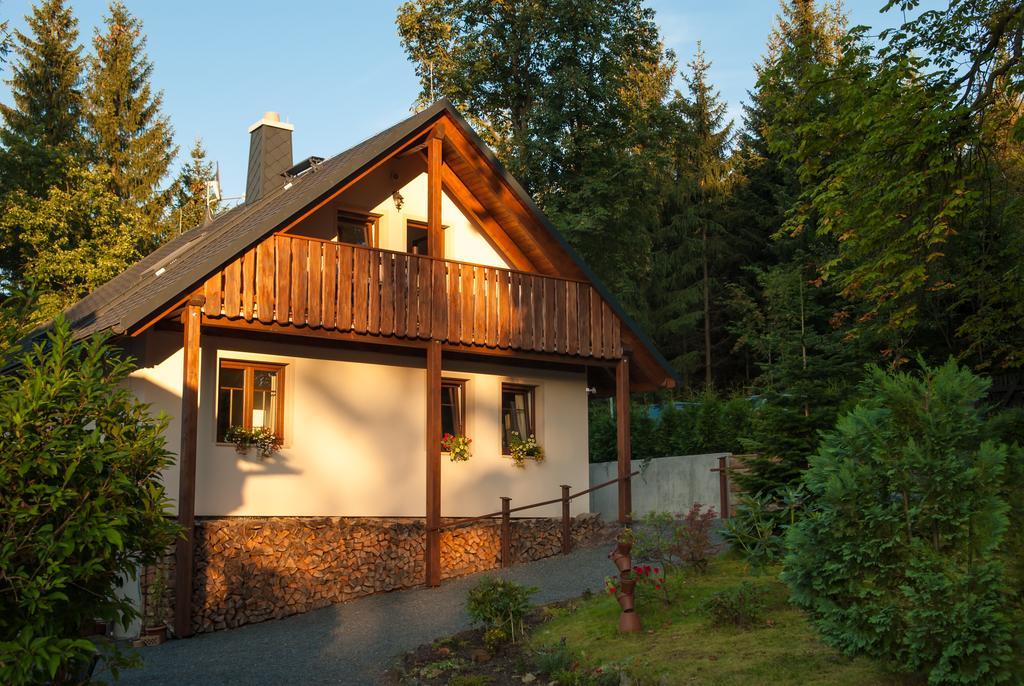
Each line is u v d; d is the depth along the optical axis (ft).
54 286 97.66
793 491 38.58
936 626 22.08
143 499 22.67
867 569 23.56
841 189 51.44
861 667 25.94
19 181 109.60
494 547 54.85
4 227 98.63
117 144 132.46
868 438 24.63
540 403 64.28
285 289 47.98
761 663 27.40
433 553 50.88
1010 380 75.51
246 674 34.81
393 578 50.29
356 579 48.96
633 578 33.73
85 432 21.79
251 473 50.70
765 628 30.99
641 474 67.05
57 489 20.34
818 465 25.39
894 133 47.34
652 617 34.55
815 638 28.99
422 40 112.27
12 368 35.86
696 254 143.43
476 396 60.85
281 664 36.11
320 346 54.13
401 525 51.29
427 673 32.40
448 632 39.22
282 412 52.75
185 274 44.24
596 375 69.92
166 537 23.31
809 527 24.67
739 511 40.78
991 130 48.44
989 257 54.13
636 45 109.50
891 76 48.14
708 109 150.41
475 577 52.06
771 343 84.17
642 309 135.03
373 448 55.47
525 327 57.00
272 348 52.29
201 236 64.44
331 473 53.57
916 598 22.40
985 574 22.00
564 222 99.50
